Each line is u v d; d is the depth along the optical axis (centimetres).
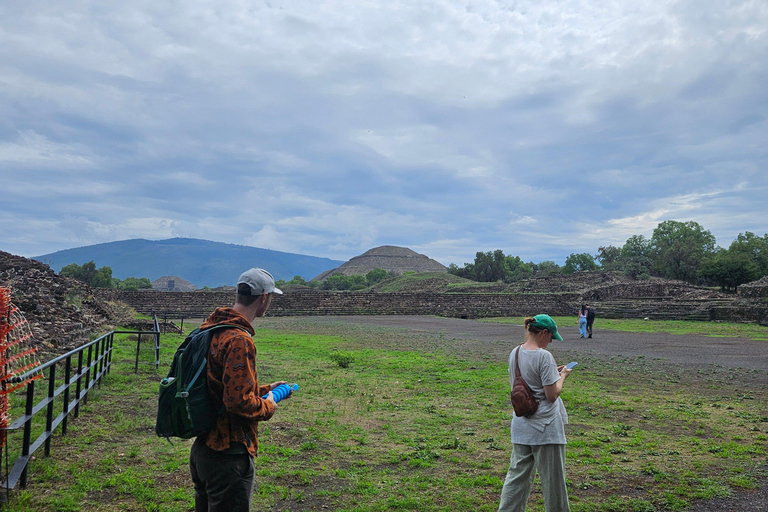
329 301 5912
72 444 704
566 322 4562
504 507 442
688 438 824
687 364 1753
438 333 3094
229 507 312
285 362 1694
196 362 312
